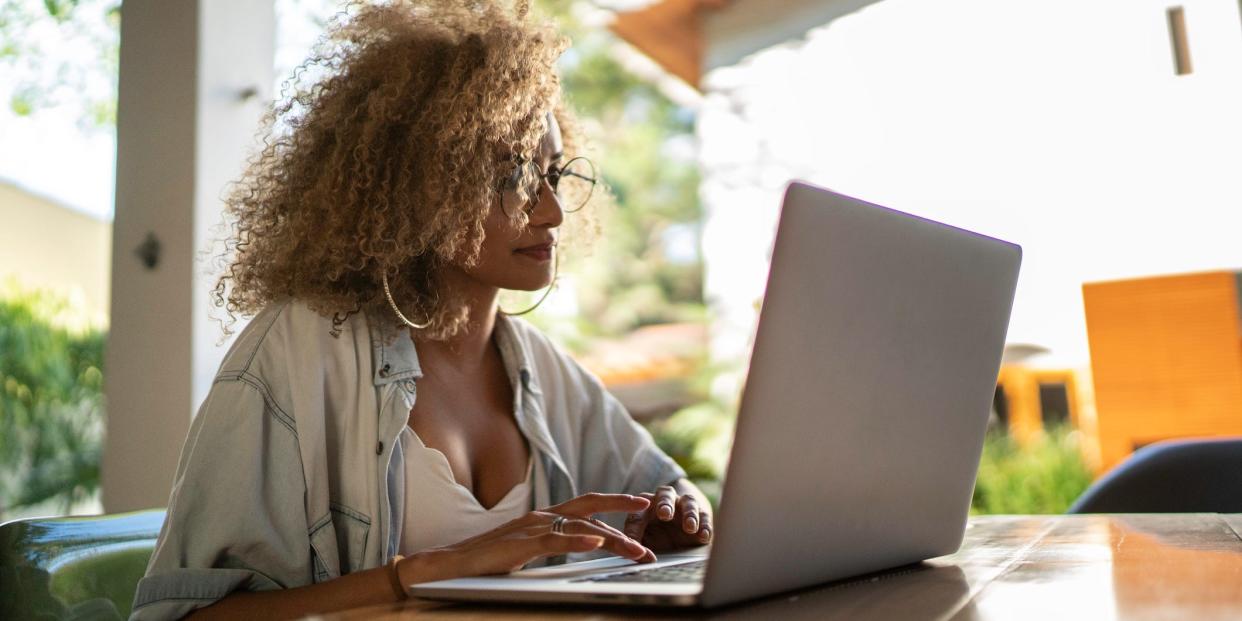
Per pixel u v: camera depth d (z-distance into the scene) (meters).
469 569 0.91
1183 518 1.39
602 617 0.73
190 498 1.07
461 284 1.41
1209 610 0.66
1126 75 4.89
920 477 0.92
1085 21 5.07
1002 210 5.43
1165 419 3.79
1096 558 0.98
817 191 0.73
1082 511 2.07
